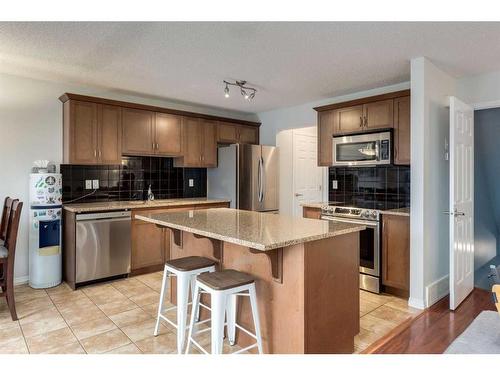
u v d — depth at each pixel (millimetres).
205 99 4516
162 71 3350
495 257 5098
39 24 2332
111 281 3689
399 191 3883
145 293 3318
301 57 2951
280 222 2387
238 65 3170
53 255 3506
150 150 4227
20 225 3582
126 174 4387
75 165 3951
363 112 3756
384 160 3514
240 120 5184
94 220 3516
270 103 4719
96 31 2441
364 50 2781
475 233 4410
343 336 2121
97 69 3295
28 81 3607
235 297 2295
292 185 5371
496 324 2322
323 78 3572
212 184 5109
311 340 1917
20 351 2195
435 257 3152
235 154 4664
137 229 3869
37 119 3674
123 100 4266
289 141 5348
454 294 2898
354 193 4344
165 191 4781
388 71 3322
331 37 2531
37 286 3432
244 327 2262
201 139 4746
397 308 2979
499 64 3090
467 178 3225
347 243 2158
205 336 2445
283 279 1977
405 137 3414
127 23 2318
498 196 4883
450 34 2467
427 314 2834
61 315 2781
